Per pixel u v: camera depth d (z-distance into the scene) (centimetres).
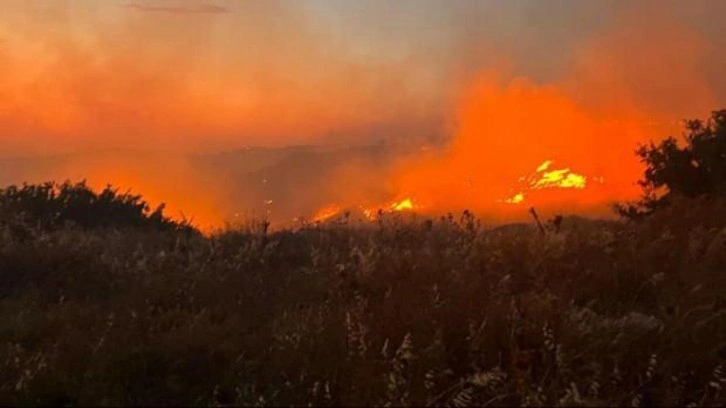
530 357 610
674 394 576
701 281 809
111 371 630
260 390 601
